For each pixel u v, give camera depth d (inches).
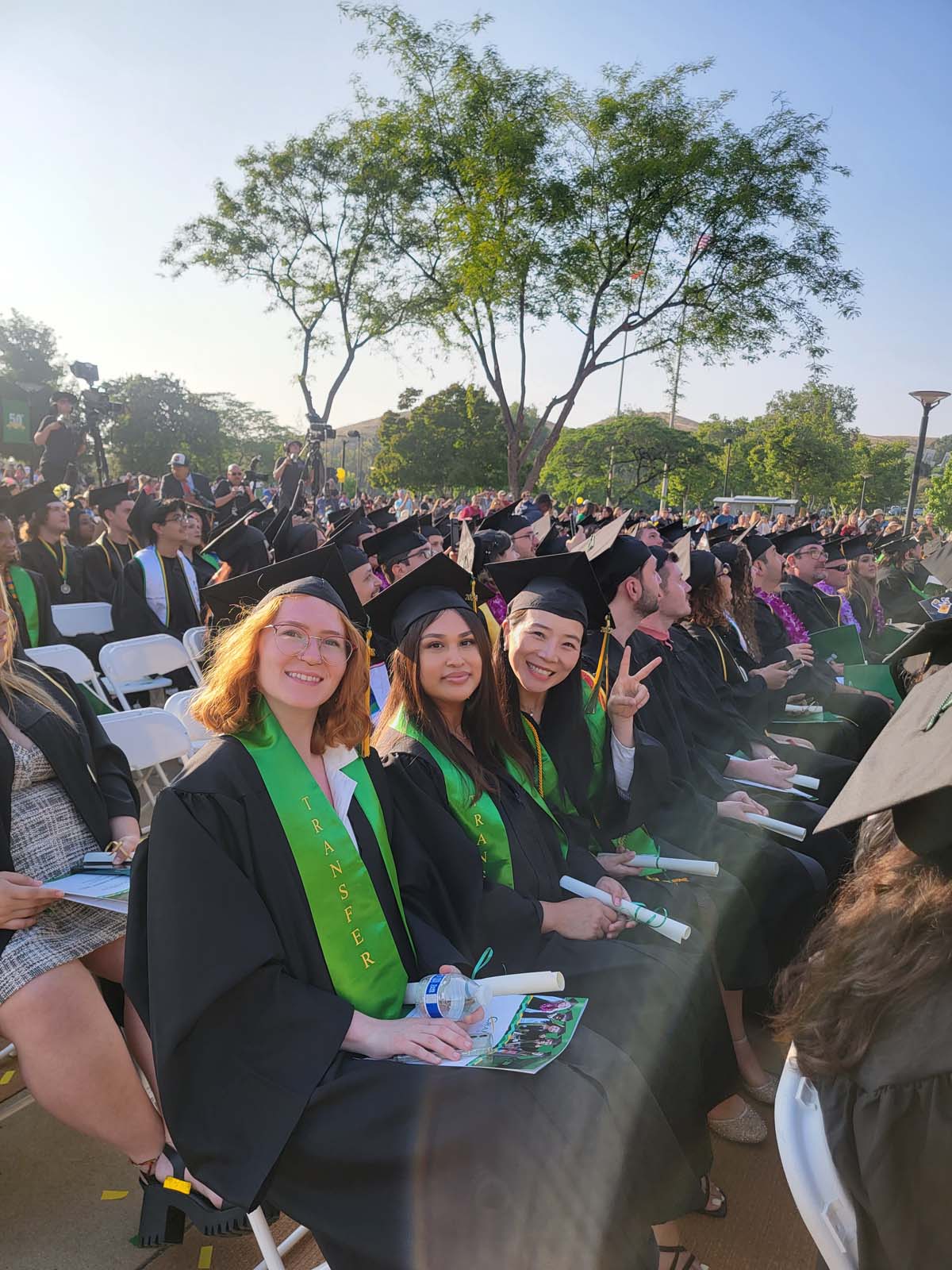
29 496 282.2
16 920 85.7
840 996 48.7
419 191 804.6
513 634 114.0
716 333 714.8
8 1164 98.8
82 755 102.7
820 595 306.2
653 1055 89.1
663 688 148.5
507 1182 66.6
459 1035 75.5
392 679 107.7
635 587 145.9
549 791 118.5
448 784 101.4
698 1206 84.3
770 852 130.4
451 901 97.1
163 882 72.6
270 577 117.7
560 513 691.4
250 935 72.7
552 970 95.5
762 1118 113.7
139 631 267.7
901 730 49.7
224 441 3097.9
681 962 98.6
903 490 2881.4
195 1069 70.9
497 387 768.3
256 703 84.2
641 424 2144.4
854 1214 48.0
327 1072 72.4
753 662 207.8
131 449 2785.4
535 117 687.7
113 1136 84.6
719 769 156.1
